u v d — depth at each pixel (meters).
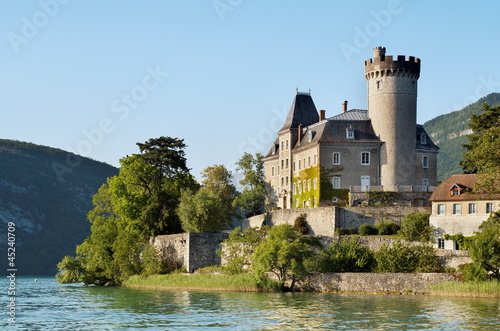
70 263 118.06
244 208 130.75
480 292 73.31
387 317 57.53
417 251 82.31
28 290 98.19
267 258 83.56
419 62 109.75
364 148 108.31
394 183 107.06
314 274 83.62
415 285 78.12
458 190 87.88
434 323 54.28
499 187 84.50
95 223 119.25
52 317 59.69
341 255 84.12
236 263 91.38
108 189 120.50
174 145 119.69
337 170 107.69
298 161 116.50
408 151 108.00
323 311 61.66
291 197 118.19
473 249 75.25
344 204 106.50
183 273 98.06
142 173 116.62
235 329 51.84
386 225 92.62
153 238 108.06
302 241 85.94
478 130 101.56
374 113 109.44
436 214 88.50
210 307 65.81
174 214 109.38
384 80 108.62
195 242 98.88
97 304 71.00
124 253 105.38
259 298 74.69
